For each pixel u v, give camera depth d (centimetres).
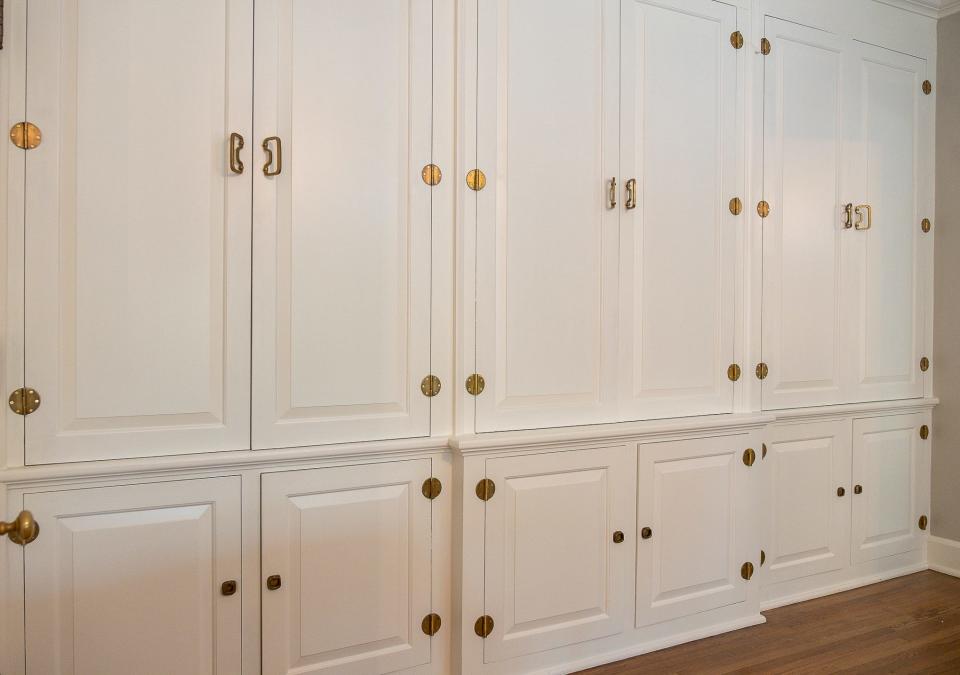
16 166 159
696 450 240
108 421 169
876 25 300
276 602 182
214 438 179
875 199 302
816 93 282
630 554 228
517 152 214
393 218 200
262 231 183
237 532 178
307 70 188
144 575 169
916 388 319
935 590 293
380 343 199
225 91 179
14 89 158
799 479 279
